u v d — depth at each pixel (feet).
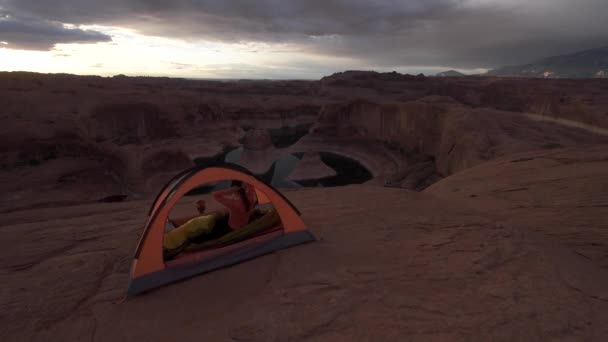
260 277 11.80
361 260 12.98
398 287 10.70
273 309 9.77
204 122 256.52
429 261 12.67
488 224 17.39
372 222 18.57
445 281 11.00
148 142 203.00
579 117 171.63
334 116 254.47
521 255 12.73
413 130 184.96
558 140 107.14
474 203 28.07
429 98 252.83
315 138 254.88
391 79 516.32
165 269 11.73
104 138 176.24
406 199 25.96
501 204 26.11
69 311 10.43
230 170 13.47
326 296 10.33
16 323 9.85
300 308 9.74
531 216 22.02
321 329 8.69
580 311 8.96
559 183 27.45
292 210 14.49
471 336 8.05
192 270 12.01
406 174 155.43
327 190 31.89
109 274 13.20
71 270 13.66
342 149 236.22
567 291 10.07
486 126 119.75
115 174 115.34
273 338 8.44
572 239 17.02
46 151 101.45
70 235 18.86
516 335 8.01
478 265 12.09
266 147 225.76
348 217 19.83
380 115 219.00
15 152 95.40
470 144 107.04
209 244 12.70
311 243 14.79
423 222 18.40
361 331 8.50
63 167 99.50
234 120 333.62
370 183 167.12
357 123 241.96
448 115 148.46
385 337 8.20
